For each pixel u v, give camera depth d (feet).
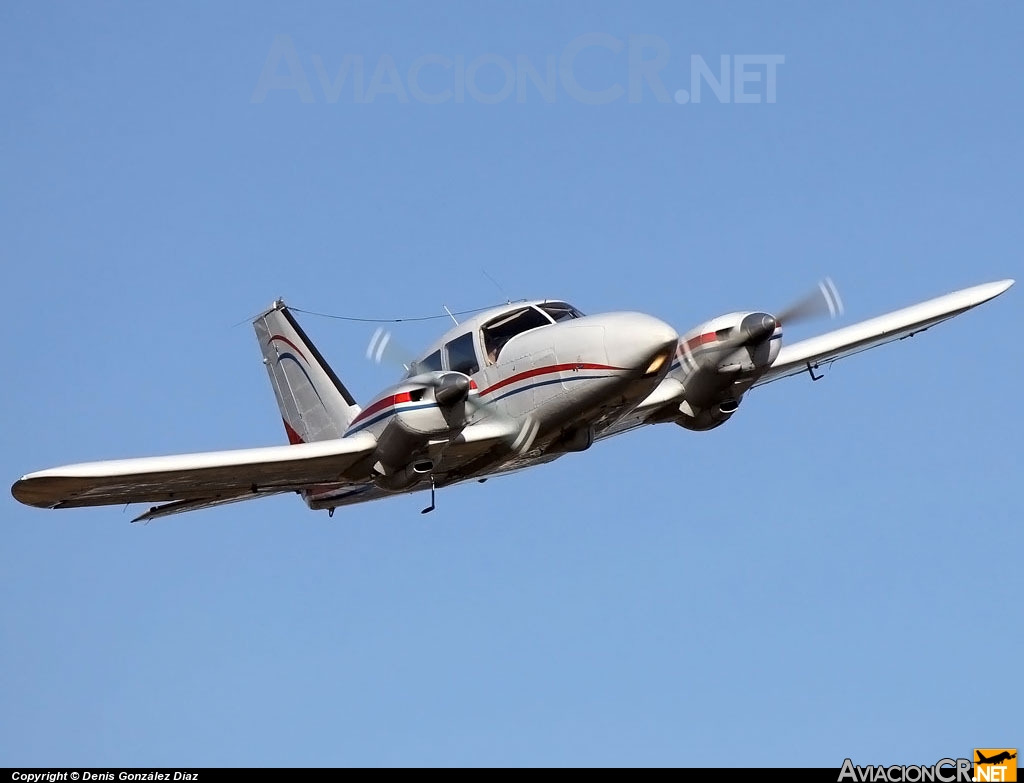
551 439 228.02
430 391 211.61
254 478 221.87
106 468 201.46
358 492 252.21
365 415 217.15
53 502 211.82
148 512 237.04
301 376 270.26
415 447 214.28
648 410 248.93
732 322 242.37
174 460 207.21
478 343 227.81
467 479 237.86
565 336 217.77
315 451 214.69
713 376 244.63
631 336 211.82
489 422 225.56
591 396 216.54
